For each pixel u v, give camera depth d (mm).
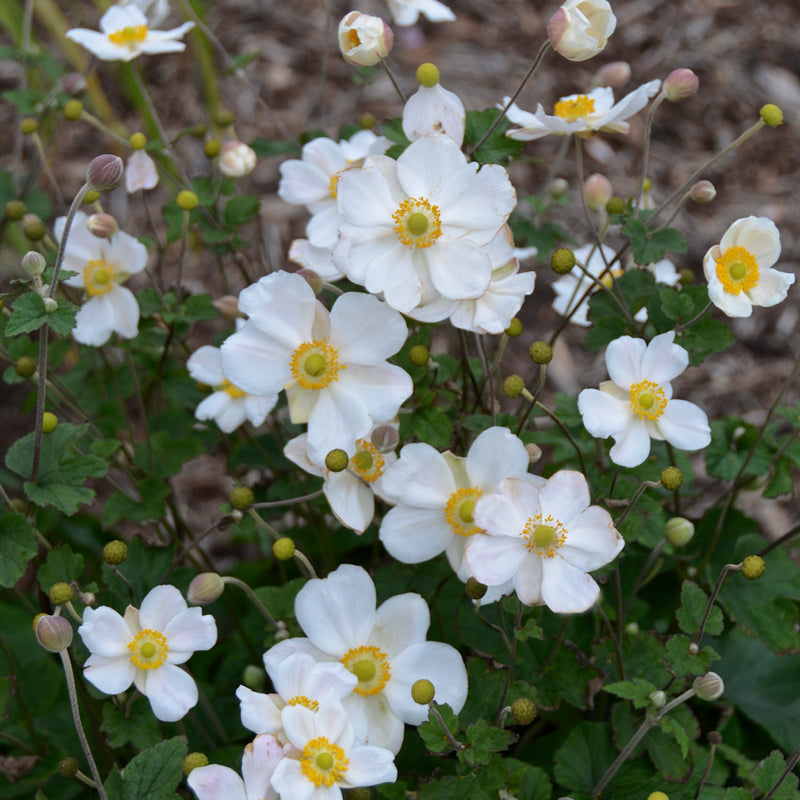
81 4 1280
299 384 609
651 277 733
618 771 671
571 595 578
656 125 1310
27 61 868
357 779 564
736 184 1255
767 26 1418
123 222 1182
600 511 583
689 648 614
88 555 842
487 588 601
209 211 781
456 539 623
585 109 701
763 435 749
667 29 1409
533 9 1444
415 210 609
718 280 630
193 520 982
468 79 1338
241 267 807
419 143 608
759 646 749
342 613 606
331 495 625
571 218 1191
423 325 690
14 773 709
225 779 561
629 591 764
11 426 1018
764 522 959
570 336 1119
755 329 1125
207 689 739
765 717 724
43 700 749
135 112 1296
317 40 1372
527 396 644
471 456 614
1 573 618
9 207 769
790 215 1223
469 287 604
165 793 581
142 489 760
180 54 1354
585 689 682
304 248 694
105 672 600
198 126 818
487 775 602
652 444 731
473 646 684
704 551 764
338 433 610
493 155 682
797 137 1301
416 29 1399
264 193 1208
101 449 714
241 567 830
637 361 614
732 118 1321
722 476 748
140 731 633
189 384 815
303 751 566
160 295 749
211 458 1043
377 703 606
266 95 1312
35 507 665
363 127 788
